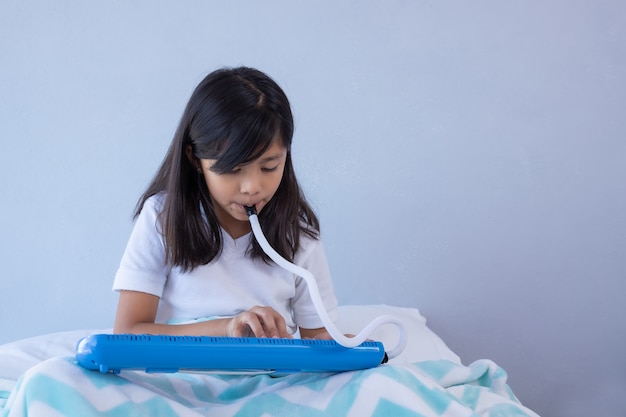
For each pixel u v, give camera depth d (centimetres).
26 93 156
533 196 167
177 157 109
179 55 158
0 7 154
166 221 109
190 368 84
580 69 165
